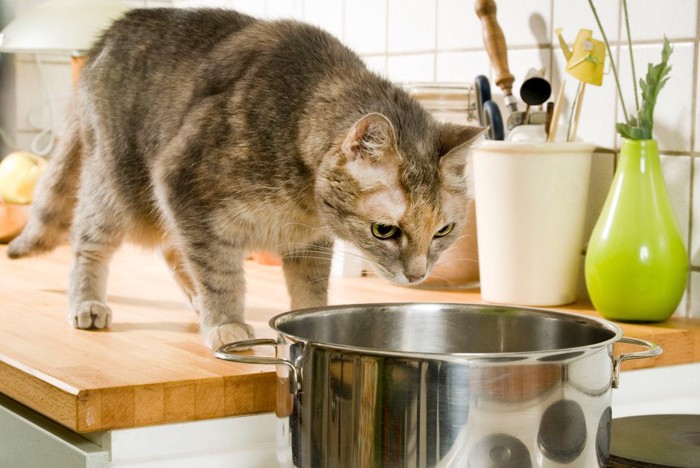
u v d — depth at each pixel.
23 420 1.19
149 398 1.05
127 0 2.61
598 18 1.51
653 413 1.33
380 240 1.32
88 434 1.10
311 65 1.37
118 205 1.56
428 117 1.41
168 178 1.37
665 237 1.38
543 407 0.88
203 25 1.51
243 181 1.32
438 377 0.86
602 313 1.44
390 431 0.88
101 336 1.33
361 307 1.16
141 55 1.54
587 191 1.53
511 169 1.49
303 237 1.43
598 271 1.41
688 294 1.47
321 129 1.30
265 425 1.14
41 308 1.54
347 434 0.91
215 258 1.36
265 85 1.33
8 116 2.73
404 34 1.95
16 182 2.20
